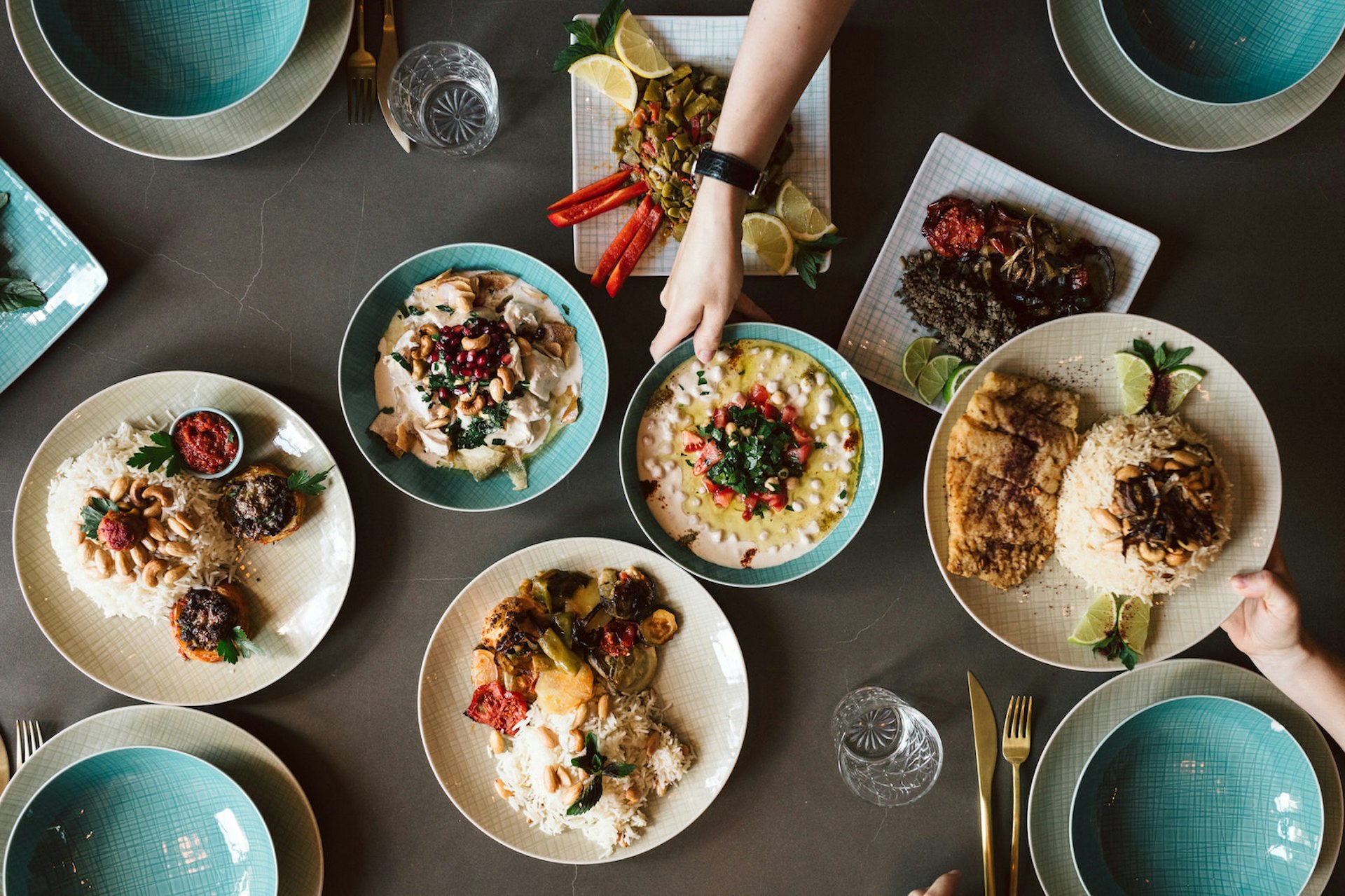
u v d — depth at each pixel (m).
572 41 1.95
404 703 1.98
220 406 1.91
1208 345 1.86
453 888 1.97
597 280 1.88
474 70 1.91
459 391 1.86
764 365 1.93
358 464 1.96
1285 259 1.97
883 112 1.95
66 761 1.93
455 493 1.91
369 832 1.98
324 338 1.96
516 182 1.95
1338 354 1.96
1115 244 1.88
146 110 1.89
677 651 1.96
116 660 1.91
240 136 1.91
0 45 1.93
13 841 1.88
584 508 1.98
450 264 1.88
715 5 1.93
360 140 1.95
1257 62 1.91
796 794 2.00
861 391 1.90
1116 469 1.74
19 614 1.96
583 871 1.98
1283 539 1.98
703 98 1.81
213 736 1.95
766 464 1.88
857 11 1.95
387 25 1.91
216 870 1.95
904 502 1.98
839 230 1.96
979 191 1.89
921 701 1.99
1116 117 1.91
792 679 1.99
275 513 1.84
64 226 1.89
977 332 1.85
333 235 1.95
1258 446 1.77
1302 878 1.88
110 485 1.84
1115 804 1.95
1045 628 1.85
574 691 1.87
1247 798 1.93
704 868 1.99
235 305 1.96
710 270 1.64
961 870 1.98
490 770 1.93
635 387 1.97
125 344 1.96
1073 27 1.92
